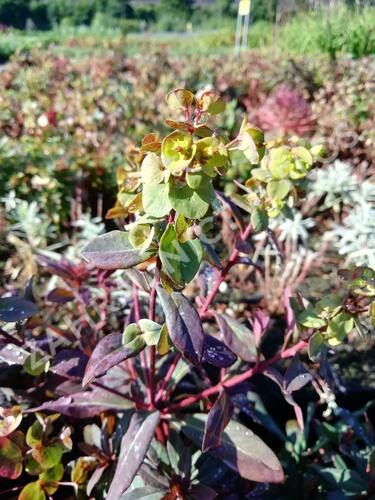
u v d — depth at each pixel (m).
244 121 0.23
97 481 0.31
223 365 0.29
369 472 0.36
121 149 0.82
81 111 0.94
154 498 0.30
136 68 1.70
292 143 0.29
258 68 1.58
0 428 0.29
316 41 1.99
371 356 0.54
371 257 0.65
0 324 0.33
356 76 1.31
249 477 0.29
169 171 0.20
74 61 1.95
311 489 0.38
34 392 0.36
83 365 0.32
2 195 0.74
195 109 0.23
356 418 0.43
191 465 0.32
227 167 0.21
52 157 0.75
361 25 1.91
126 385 0.35
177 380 0.37
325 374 0.29
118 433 0.32
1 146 0.77
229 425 0.31
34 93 1.35
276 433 0.42
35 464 0.29
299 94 1.33
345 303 0.27
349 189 0.80
